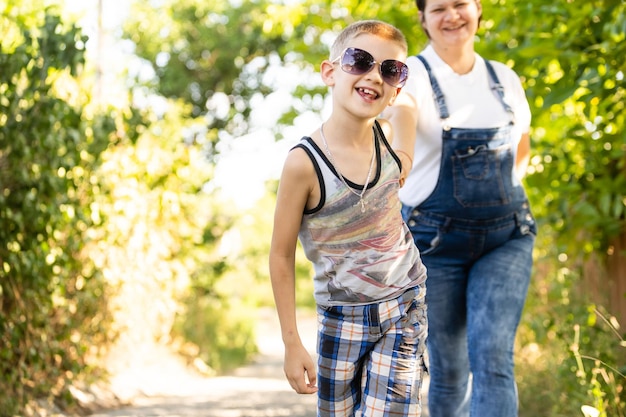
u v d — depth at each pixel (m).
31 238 6.53
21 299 6.60
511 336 4.34
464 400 4.67
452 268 4.50
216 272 14.95
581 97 5.62
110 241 9.53
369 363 3.55
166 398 9.02
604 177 6.31
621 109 6.10
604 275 6.83
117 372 9.59
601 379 5.46
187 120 13.25
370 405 3.51
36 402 7.16
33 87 6.18
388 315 3.52
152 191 11.09
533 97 6.09
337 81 3.52
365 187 3.46
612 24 5.43
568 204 6.40
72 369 7.64
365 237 3.49
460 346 4.59
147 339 10.90
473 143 4.34
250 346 16.58
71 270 8.26
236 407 8.09
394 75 3.48
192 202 12.12
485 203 4.35
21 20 7.99
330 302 3.56
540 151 6.53
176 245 11.79
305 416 7.33
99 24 10.79
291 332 3.49
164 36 23.09
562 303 7.16
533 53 5.56
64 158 6.65
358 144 3.52
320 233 3.50
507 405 4.24
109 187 9.18
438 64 4.45
